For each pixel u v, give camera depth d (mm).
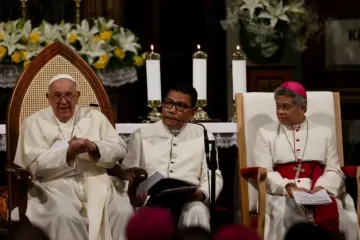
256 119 21516
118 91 29531
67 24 26094
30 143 20078
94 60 25734
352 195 26953
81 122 20688
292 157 20578
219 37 32781
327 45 31469
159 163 20688
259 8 27109
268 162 20609
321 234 9766
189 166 20641
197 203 19562
